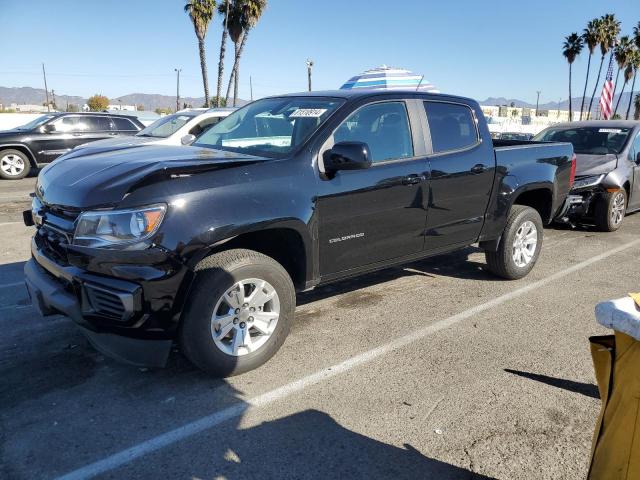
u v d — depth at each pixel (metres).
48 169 3.98
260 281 3.56
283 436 2.96
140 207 3.10
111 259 3.08
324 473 2.67
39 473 2.62
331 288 5.48
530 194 6.06
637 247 7.59
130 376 3.56
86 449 2.81
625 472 1.96
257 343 3.65
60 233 3.31
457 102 5.03
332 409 3.23
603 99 15.12
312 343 4.14
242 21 35.38
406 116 4.55
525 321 4.68
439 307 4.98
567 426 3.10
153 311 3.14
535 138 10.16
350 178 4.00
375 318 4.68
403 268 6.23
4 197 10.77
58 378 3.52
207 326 3.35
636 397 1.90
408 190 4.39
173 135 9.12
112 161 3.65
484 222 5.23
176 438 2.92
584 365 3.86
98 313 3.16
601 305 1.93
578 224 9.13
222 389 3.43
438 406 3.28
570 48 54.22
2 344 3.99
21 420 3.05
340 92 4.51
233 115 5.02
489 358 3.94
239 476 2.63
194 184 3.30
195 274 3.31
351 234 4.08
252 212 3.43
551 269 6.34
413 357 3.93
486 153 5.11
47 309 3.52
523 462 2.77
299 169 3.76
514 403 3.33
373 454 2.82
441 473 2.68
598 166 8.55
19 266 6.04
